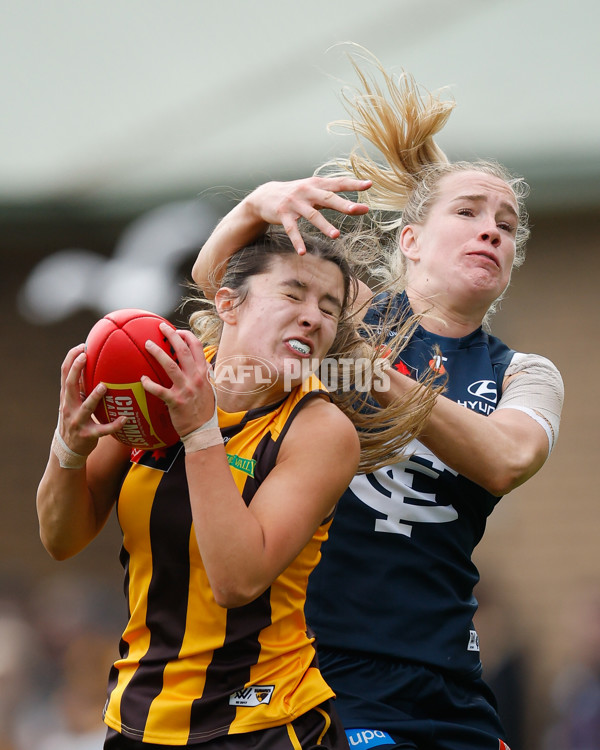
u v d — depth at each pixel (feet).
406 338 41.57
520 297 114.11
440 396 40.09
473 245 43.21
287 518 30.86
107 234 117.08
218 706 31.60
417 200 45.29
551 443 42.34
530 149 110.83
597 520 110.52
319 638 40.57
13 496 121.49
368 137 47.24
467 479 42.32
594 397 112.27
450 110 46.91
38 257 120.26
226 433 33.04
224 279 34.60
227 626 31.83
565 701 89.71
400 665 40.27
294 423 32.73
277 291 33.14
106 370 30.83
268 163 115.55
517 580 110.52
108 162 120.06
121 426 31.27
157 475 32.60
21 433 122.21
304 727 32.27
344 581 40.96
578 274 113.29
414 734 39.27
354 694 39.75
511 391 43.47
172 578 32.19
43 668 88.22
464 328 44.47
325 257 33.65
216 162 116.98
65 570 117.80
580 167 109.40
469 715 41.32
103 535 117.70
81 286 80.28
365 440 37.29
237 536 29.81
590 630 100.68
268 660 32.17
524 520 111.75
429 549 41.50
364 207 33.09
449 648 40.81
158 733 31.50
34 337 122.83
